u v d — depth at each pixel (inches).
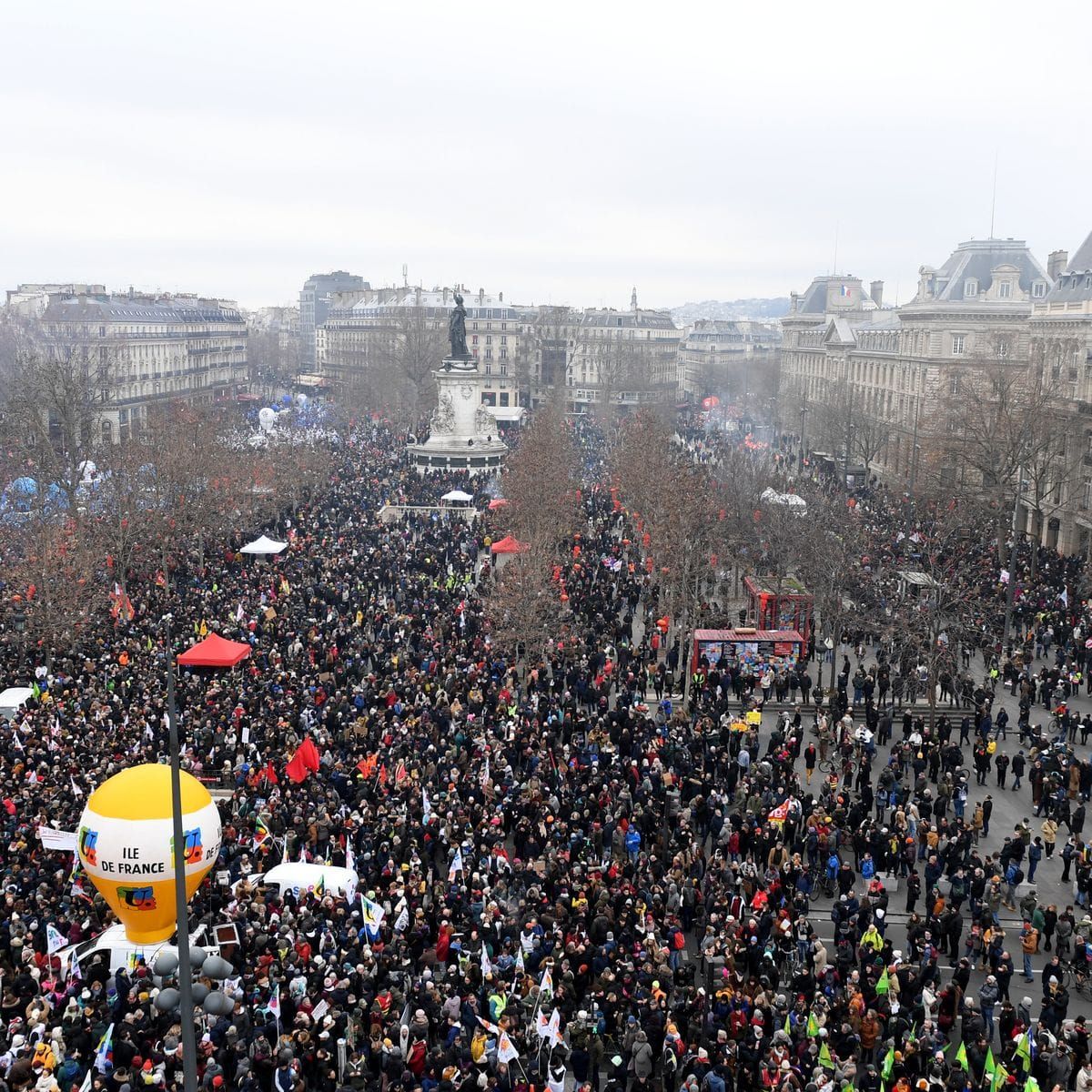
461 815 1662.2
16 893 1429.6
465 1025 1211.9
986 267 6102.4
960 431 4923.7
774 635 2559.1
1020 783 2145.7
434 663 2390.5
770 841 1708.9
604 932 1391.5
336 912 1379.2
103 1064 1112.8
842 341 7819.9
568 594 3090.6
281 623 2667.3
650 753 1962.4
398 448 6565.0
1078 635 2760.8
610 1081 1224.8
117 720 2060.8
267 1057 1122.0
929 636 2566.4
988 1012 1302.9
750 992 1295.5
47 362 5378.9
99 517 3486.7
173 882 1344.7
